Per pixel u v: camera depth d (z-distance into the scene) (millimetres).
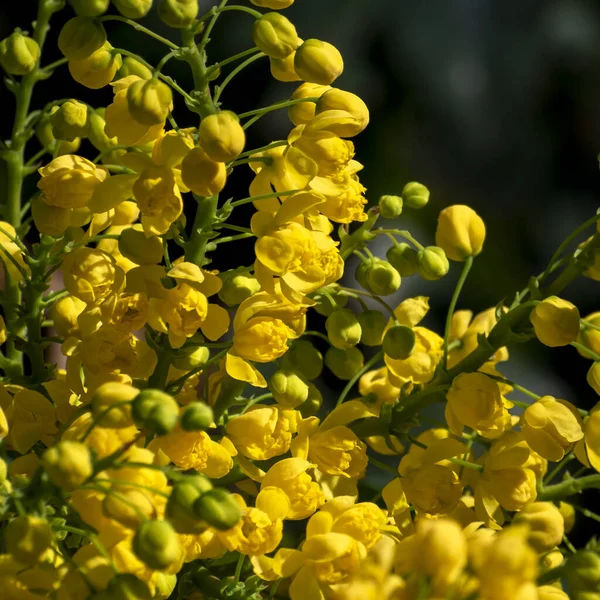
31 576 423
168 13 439
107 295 446
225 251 605
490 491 454
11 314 469
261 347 444
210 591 450
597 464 449
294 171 446
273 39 445
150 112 433
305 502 442
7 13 584
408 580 408
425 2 601
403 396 462
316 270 445
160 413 413
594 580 432
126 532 422
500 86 619
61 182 445
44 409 448
